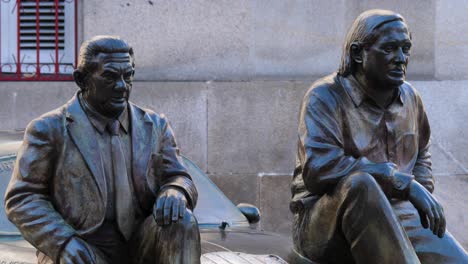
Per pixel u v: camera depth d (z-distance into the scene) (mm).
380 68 5500
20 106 9859
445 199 9844
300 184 5746
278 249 5934
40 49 10141
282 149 9750
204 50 9852
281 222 9727
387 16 5543
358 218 5207
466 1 9844
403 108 5707
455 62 9859
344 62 5656
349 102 5609
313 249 5617
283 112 9750
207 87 9766
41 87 9898
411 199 5305
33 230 4758
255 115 9750
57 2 10148
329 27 9820
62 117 4898
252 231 6414
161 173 4992
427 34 9852
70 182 4848
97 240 4867
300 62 9828
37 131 4848
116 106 4867
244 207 6773
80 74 4902
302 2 9828
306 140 5531
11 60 10109
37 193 4840
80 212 4840
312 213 5586
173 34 9844
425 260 5516
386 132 5648
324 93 5617
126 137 4965
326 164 5438
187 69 9859
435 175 9852
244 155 9758
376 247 5145
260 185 9727
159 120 5074
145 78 9852
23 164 4836
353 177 5254
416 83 9844
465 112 9844
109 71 4828
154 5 9852
